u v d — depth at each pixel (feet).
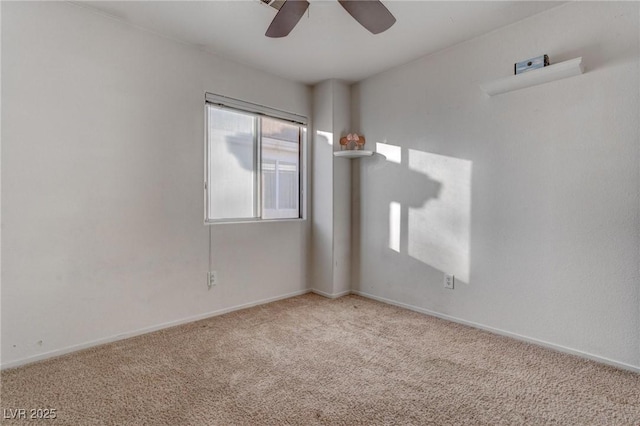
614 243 6.14
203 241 8.73
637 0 5.84
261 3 6.68
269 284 10.28
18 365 6.15
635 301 5.95
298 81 10.88
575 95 6.52
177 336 7.59
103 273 7.12
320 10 6.87
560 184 6.73
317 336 7.65
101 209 7.06
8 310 6.07
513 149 7.40
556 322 6.86
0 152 5.91
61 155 6.54
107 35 7.08
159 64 7.86
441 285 8.82
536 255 7.10
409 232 9.54
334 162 10.66
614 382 5.65
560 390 5.44
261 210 10.20
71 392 5.34
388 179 10.08
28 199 6.21
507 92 7.45
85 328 6.91
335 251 10.77
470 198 8.18
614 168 6.10
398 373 5.98
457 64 8.38
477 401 5.15
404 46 8.47
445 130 8.66
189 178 8.42
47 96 6.36
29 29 6.16
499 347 7.04
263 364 6.31
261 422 4.65
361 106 10.81
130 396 5.24
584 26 6.40
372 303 10.18
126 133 7.36
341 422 4.66
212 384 5.60
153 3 6.66
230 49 8.64
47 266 6.45
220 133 9.22
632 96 5.90
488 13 6.98
